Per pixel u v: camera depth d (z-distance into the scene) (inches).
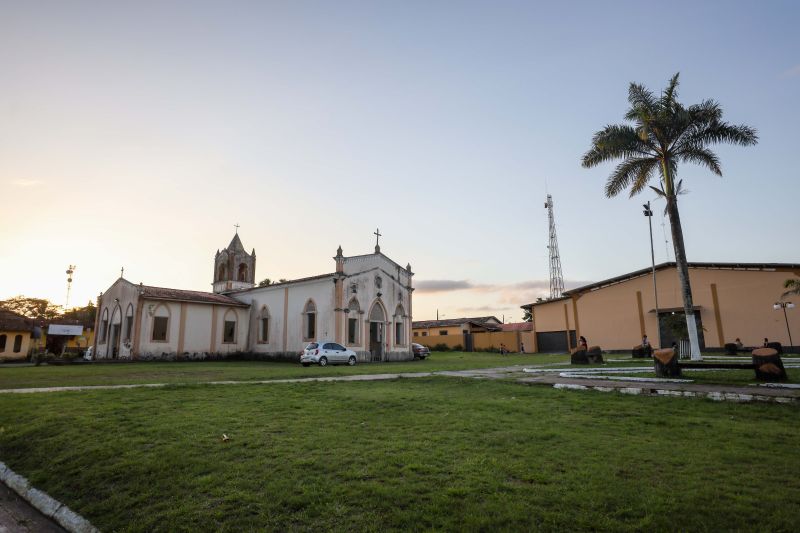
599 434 310.7
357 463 255.3
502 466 243.9
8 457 322.7
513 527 177.8
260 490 224.7
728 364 527.2
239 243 1808.6
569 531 173.9
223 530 190.9
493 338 2156.7
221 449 286.4
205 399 466.9
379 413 391.2
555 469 239.9
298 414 387.2
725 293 1397.6
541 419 359.6
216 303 1462.8
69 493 255.3
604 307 1646.2
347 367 1010.1
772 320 1321.4
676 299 1483.8
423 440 299.1
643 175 964.6
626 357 1221.7
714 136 895.7
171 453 280.8
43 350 1749.5
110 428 343.6
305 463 255.4
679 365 574.9
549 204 2714.1
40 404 434.6
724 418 354.3
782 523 175.0
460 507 196.4
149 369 941.2
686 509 187.2
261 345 1489.9
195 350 1407.5
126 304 1368.1
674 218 890.7
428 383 609.6
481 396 481.4
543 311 1862.7
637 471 234.5
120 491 243.9
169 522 202.8
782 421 340.2
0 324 1646.2
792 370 610.5
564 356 1472.7
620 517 184.2
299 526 189.0
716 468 237.6
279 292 1476.4
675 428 323.6
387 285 1457.9
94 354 1475.1
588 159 973.8
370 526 184.1
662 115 885.8
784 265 1314.0
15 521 239.9
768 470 233.6
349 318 1321.4
